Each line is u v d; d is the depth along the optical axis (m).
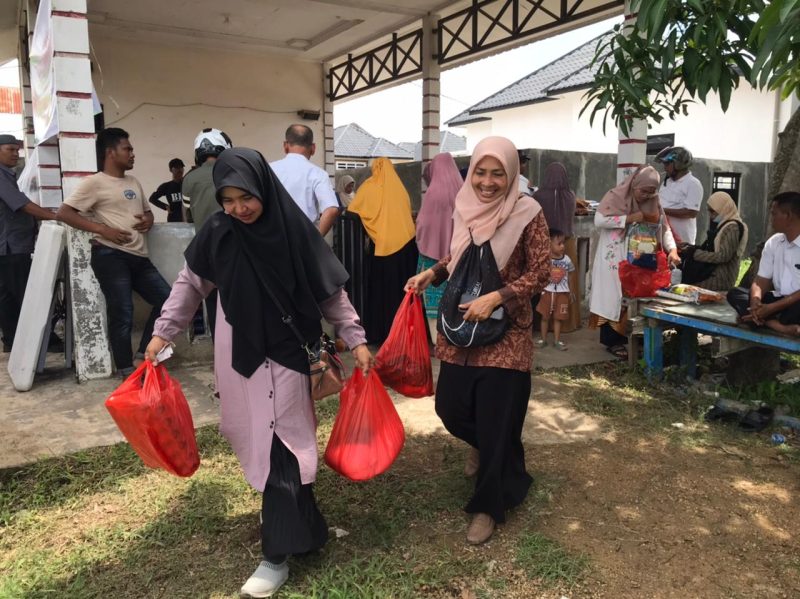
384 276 5.77
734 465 3.58
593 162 9.66
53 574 2.60
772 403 4.42
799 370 5.35
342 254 6.18
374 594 2.43
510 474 2.97
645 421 4.21
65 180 4.79
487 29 9.26
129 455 3.57
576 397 4.65
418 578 2.55
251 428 2.39
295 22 10.20
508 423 2.77
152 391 2.29
